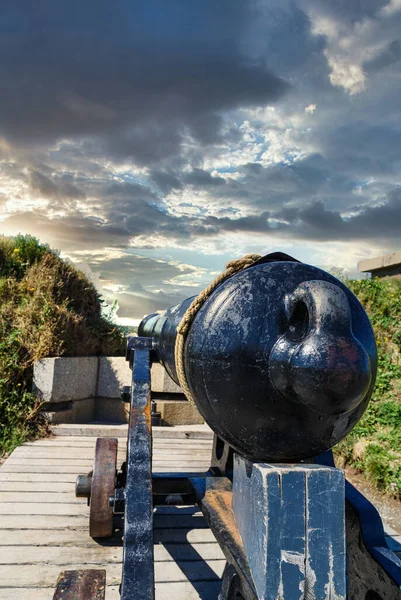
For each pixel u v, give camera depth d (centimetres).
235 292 162
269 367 151
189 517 331
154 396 630
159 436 550
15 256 684
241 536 170
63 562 265
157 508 346
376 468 452
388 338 630
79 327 650
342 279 762
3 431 493
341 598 141
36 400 534
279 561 139
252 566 150
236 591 164
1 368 530
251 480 159
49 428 521
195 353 167
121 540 291
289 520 141
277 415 154
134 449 212
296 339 146
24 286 643
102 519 279
